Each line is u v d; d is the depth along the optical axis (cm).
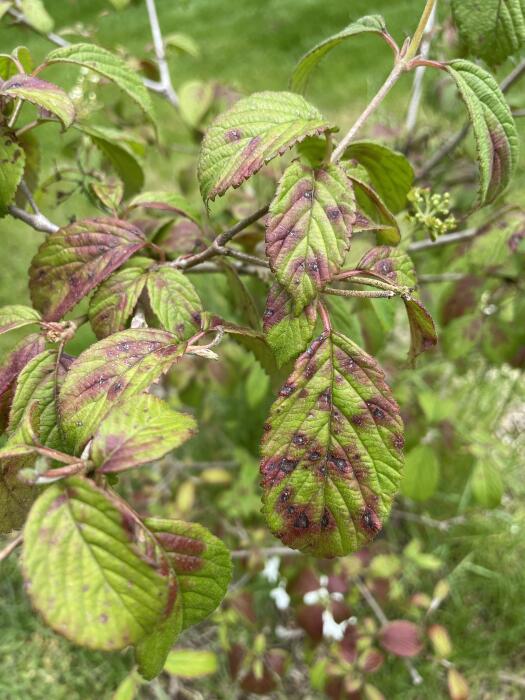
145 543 13
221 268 24
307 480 15
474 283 40
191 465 50
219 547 13
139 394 13
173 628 13
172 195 26
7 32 105
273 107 16
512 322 41
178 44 39
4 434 18
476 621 47
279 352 16
